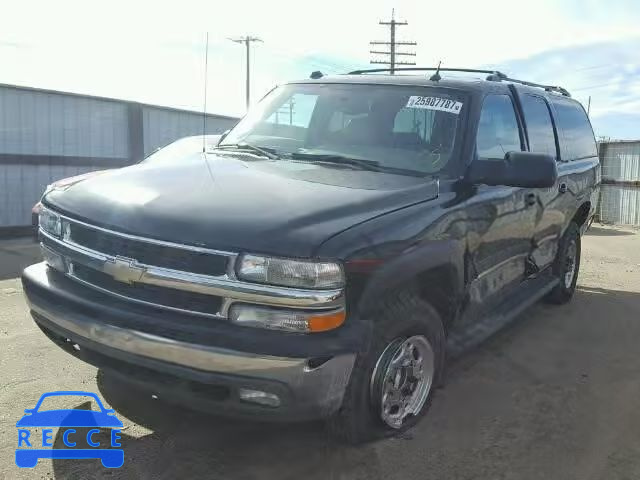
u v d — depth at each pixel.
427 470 3.01
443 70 4.64
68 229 3.08
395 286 2.84
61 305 2.95
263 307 2.56
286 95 4.47
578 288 7.18
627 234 13.23
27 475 2.84
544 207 4.86
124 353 2.70
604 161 15.53
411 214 3.07
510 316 4.40
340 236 2.67
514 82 4.87
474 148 3.77
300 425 3.40
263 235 2.60
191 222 2.70
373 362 2.90
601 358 4.73
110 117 12.55
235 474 2.92
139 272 2.72
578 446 3.32
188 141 7.69
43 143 11.56
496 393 3.98
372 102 4.04
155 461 3.01
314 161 3.73
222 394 2.60
